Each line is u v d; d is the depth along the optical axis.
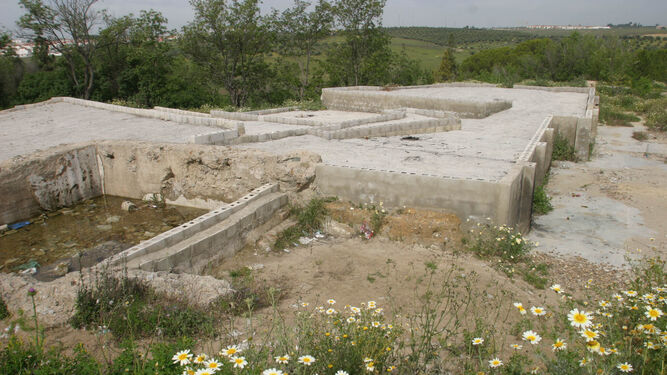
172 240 8.06
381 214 10.25
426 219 9.82
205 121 16.58
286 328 5.16
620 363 3.78
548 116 18.69
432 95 27.28
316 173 11.12
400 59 43.28
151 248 7.68
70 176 12.59
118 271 6.68
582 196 13.49
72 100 21.69
